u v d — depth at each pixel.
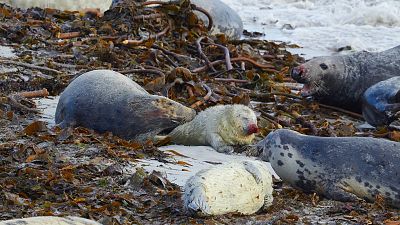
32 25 56.75
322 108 49.06
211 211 25.55
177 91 43.62
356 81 48.88
